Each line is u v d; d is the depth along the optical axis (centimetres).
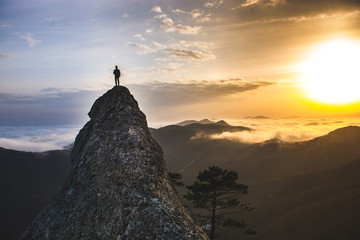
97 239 1518
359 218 13338
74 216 1816
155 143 2247
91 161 2150
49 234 1912
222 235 9088
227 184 3247
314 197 18475
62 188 2291
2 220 14562
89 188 1912
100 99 2903
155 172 1836
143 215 1465
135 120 2362
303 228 13688
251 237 12688
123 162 1873
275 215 16350
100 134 2384
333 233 12450
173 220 1438
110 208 1619
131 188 1684
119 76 2970
